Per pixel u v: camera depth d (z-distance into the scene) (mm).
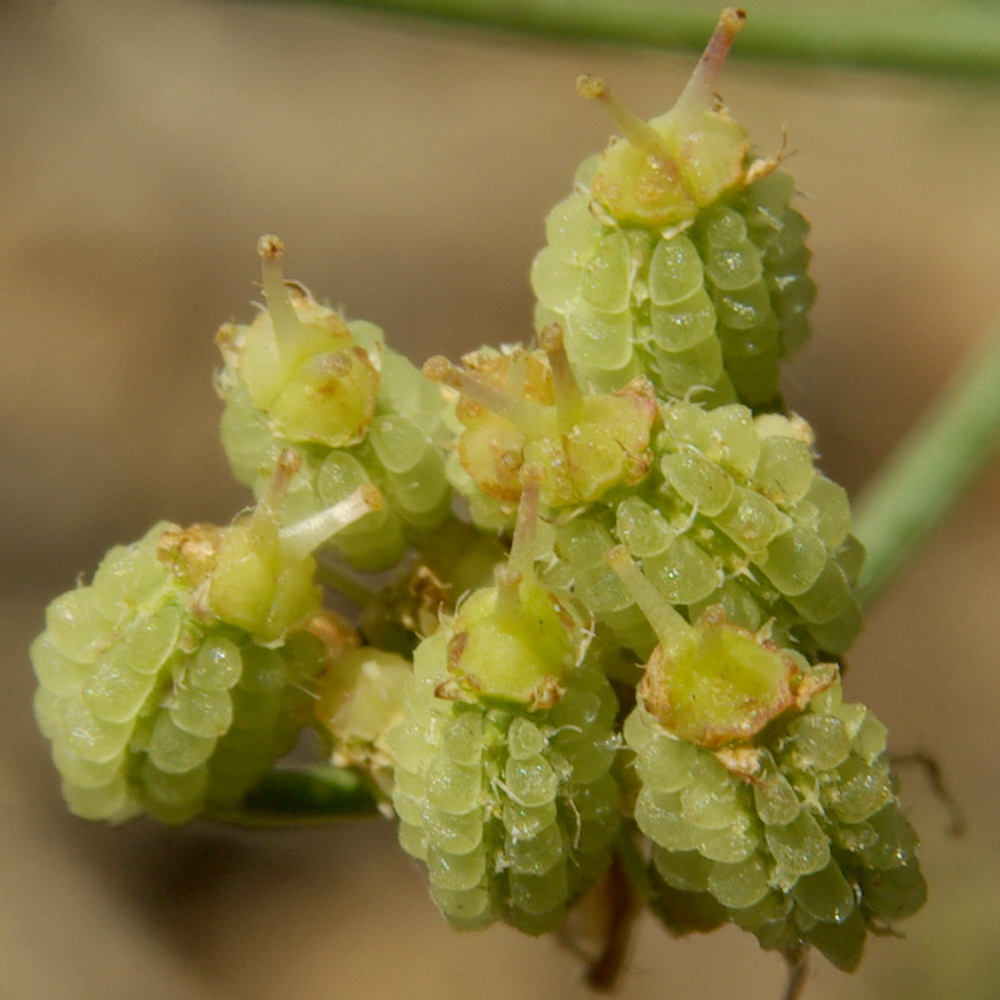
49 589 73
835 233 84
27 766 69
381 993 71
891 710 75
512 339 81
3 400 76
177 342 80
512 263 84
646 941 72
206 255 83
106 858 70
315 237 84
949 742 74
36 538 73
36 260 81
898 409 79
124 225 83
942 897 68
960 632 76
